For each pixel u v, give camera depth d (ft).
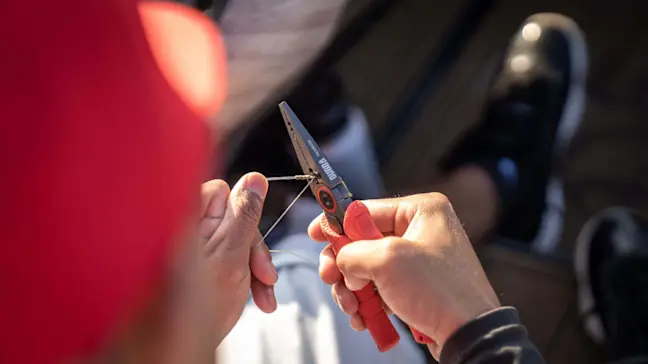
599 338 4.62
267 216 3.65
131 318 0.85
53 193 0.75
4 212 0.74
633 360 4.21
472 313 1.88
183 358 0.95
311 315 2.69
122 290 0.81
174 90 0.93
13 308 0.76
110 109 0.79
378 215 2.15
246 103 3.74
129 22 0.83
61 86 0.75
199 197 0.97
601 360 4.59
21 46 0.74
